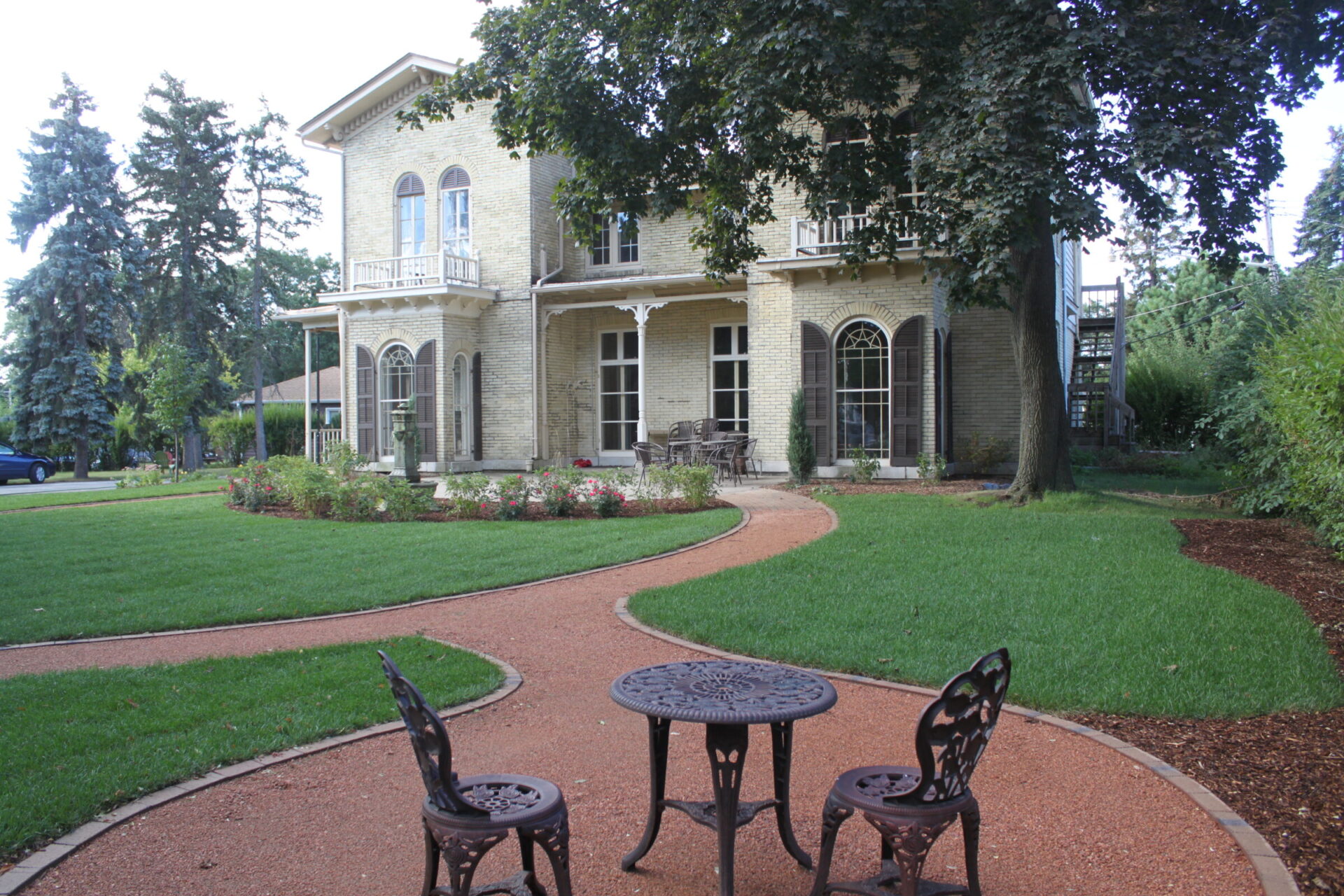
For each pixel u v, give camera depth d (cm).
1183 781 411
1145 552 920
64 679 573
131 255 3203
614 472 1452
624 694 325
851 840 374
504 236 2091
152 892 327
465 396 2123
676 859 359
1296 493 1036
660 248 2108
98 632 703
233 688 554
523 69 1333
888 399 1712
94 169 3150
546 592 841
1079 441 2281
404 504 1331
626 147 1299
